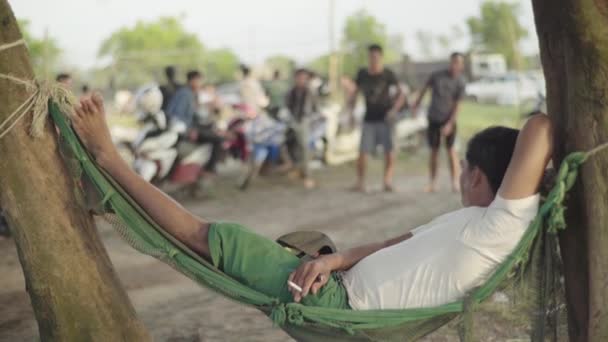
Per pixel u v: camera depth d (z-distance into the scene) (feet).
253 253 10.52
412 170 40.29
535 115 9.71
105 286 10.27
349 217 27.45
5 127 9.80
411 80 64.08
